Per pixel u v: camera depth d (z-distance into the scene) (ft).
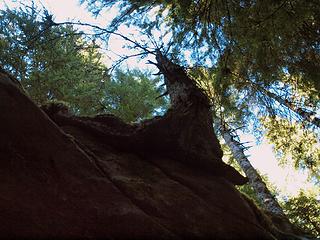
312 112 34.19
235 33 24.14
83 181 15.24
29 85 32.99
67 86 34.12
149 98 40.29
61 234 13.85
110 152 19.63
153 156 21.03
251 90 35.01
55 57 33.53
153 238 15.81
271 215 27.48
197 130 22.02
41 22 28.89
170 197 18.02
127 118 36.81
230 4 24.48
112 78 38.27
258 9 21.99
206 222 18.17
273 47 24.49
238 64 28.07
